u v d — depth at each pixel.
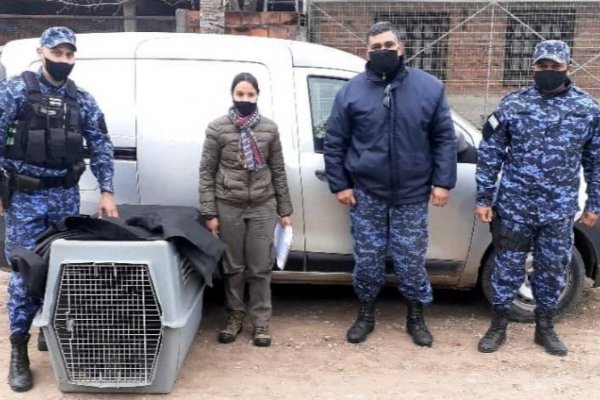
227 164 4.08
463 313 4.97
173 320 3.49
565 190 3.98
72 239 3.50
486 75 12.19
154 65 4.55
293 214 4.54
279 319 4.80
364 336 4.40
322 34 11.29
